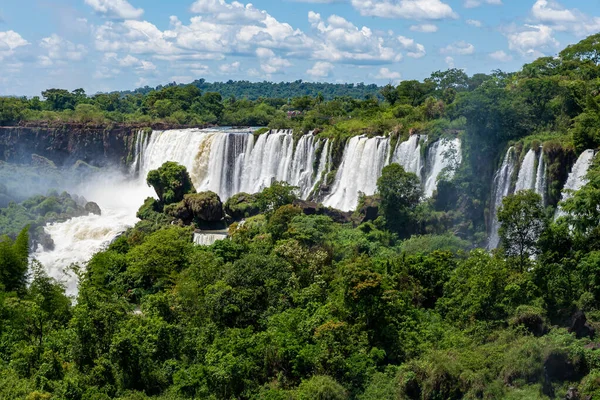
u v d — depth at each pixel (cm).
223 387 5303
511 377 4841
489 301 5856
